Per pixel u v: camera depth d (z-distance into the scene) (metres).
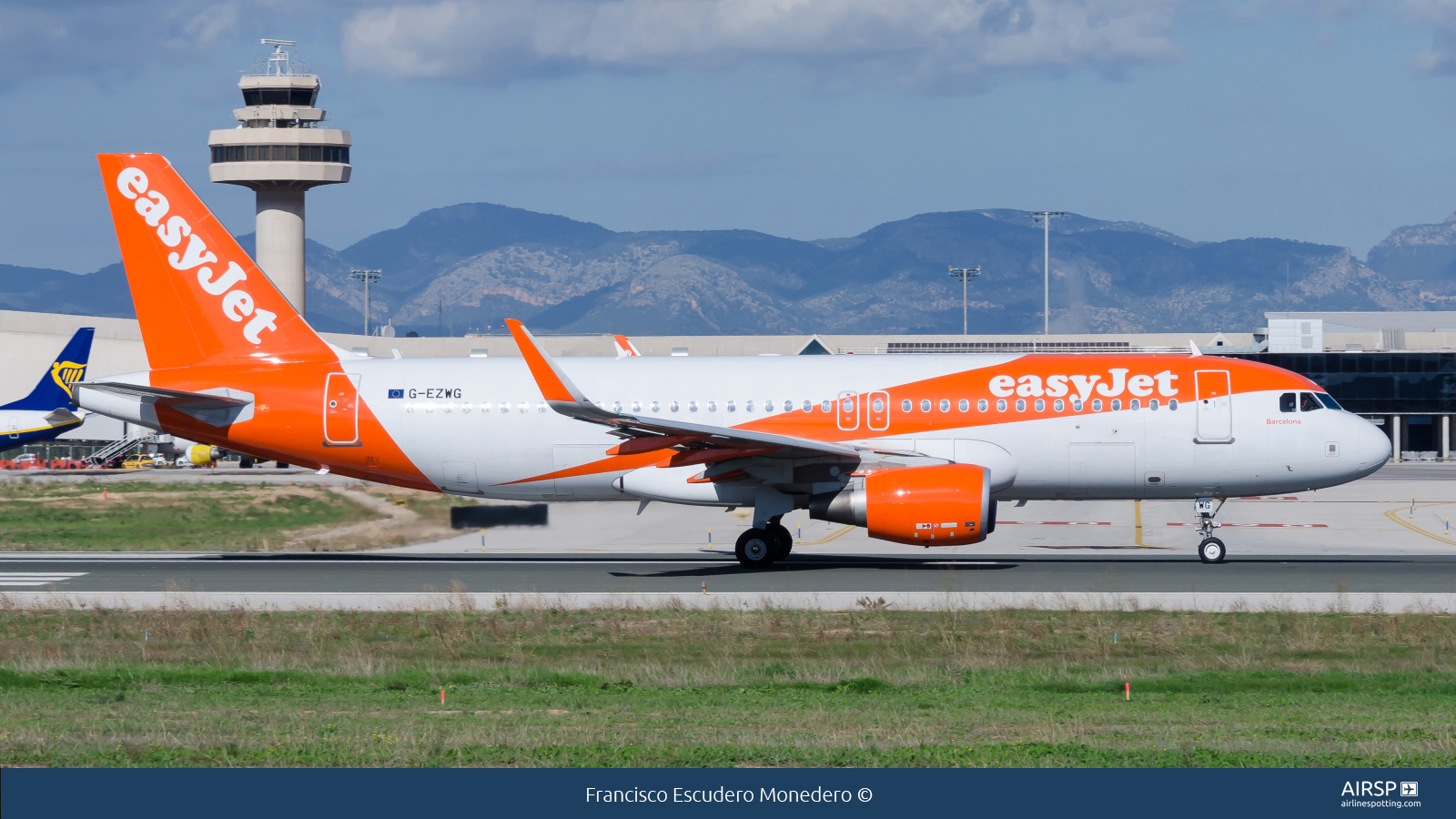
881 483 119.44
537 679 74.44
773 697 68.62
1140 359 129.00
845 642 86.94
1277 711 64.56
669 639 88.81
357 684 73.62
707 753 54.66
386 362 135.12
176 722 61.34
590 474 130.50
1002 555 142.50
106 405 134.50
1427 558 136.38
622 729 59.38
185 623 93.69
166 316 135.12
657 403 129.50
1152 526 182.00
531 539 164.50
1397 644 85.25
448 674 76.12
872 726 60.28
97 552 149.12
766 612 96.94
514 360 135.00
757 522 125.69
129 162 134.12
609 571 124.81
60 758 53.56
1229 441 124.69
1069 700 67.75
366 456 133.25
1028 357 130.50
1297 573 118.62
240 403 132.75
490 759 53.66
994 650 83.62
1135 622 92.25
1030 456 125.88
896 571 122.06
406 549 154.88
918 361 130.25
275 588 112.44
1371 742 57.25
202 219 134.88
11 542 162.88
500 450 131.25
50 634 91.69
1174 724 60.97
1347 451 124.44
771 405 128.25
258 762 53.12
